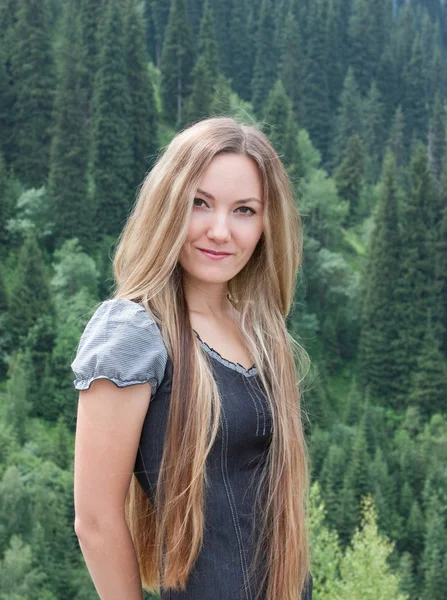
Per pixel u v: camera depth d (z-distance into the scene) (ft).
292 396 7.80
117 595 6.89
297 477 7.54
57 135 247.29
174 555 6.75
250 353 7.74
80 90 254.27
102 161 251.19
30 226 236.02
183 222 7.04
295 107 325.83
